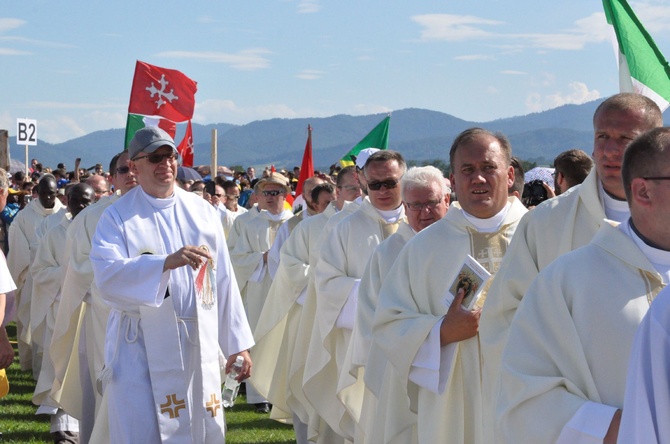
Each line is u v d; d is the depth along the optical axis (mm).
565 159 6320
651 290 3529
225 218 15289
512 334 3781
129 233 6168
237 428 10250
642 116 4219
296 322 9312
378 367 6234
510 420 3662
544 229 4543
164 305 6070
